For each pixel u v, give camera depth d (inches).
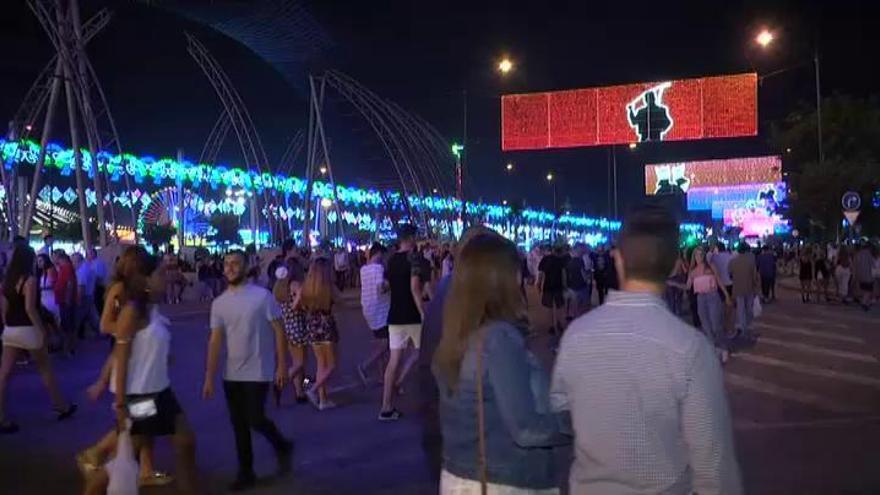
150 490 278.4
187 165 1800.0
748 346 636.7
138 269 246.7
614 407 98.0
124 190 1651.1
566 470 281.7
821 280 1173.1
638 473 96.8
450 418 125.8
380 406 418.9
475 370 121.6
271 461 315.0
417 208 1649.9
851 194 1127.0
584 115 1521.9
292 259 441.7
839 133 1620.3
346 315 1005.2
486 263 125.5
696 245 571.2
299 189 2030.0
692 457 96.2
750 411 392.2
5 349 382.3
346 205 2406.5
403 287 385.4
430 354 249.9
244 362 283.7
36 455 332.5
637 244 105.1
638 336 99.0
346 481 287.1
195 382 512.1
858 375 497.0
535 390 117.6
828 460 301.4
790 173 1676.9
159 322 250.4
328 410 411.2
